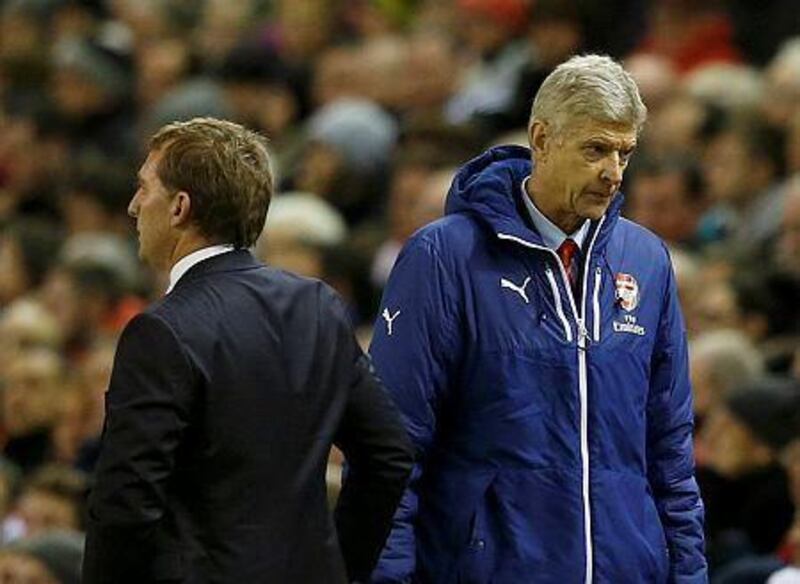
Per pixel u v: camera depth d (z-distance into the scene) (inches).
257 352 750.5
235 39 2046.0
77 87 1998.0
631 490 806.5
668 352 827.4
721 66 1720.0
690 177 1480.1
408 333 802.2
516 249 806.5
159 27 2130.9
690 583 818.8
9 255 1715.1
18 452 1421.0
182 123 772.0
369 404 771.4
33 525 1227.2
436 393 805.2
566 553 793.6
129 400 732.7
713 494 1144.2
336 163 1659.7
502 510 796.6
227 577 733.9
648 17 1797.5
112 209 1742.1
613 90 777.6
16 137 1934.1
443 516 804.6
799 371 1204.5
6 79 2105.1
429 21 1962.4
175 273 763.4
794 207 1362.0
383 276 1497.3
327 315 770.8
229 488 740.0
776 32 1803.6
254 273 765.3
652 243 828.6
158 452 728.3
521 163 817.5
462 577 797.2
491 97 1749.5
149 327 741.3
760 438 1141.1
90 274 1565.0
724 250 1438.2
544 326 803.4
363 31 1999.3
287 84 1897.1
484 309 802.2
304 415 754.8
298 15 1958.7
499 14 1878.7
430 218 1470.2
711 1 1788.9
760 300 1336.1
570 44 1706.4
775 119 1523.1
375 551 775.1
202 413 740.7
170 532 735.7
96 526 727.7
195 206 760.3
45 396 1417.3
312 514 753.0
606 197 785.6
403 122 1739.7
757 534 1135.6
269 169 772.6
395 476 770.2
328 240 1488.7
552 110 783.7
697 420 1226.0
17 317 1498.5
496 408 800.9
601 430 802.8
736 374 1219.9
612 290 814.5
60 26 2185.0
